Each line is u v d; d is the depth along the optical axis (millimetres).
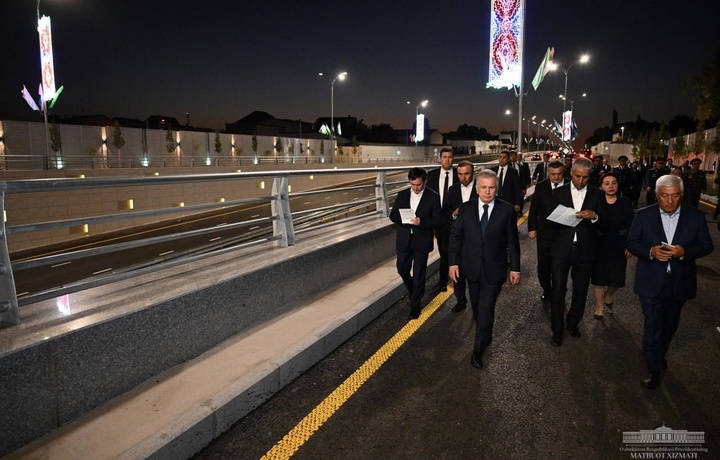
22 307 3316
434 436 3168
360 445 3066
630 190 14828
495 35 17188
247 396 3393
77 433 2848
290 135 88812
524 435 3178
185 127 80812
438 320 5473
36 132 35125
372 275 6762
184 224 30375
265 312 4816
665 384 3900
